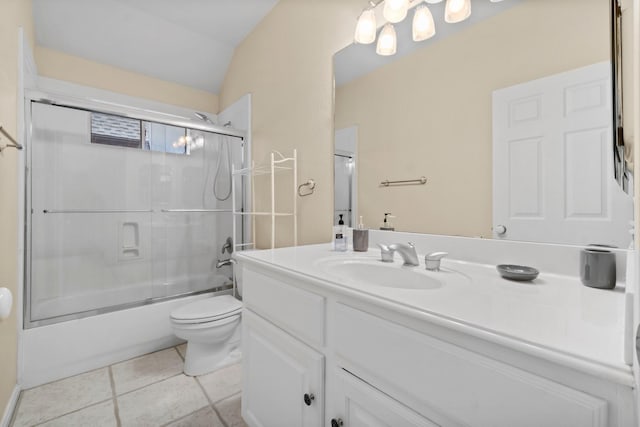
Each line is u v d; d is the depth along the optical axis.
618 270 0.73
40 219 1.80
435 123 1.14
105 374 1.68
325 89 1.64
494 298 0.63
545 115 0.86
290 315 0.91
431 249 1.15
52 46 2.18
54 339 1.63
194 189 2.51
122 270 2.21
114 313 1.84
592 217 0.78
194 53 2.58
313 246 1.47
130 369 1.74
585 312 0.55
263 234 2.19
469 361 0.49
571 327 0.48
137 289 2.25
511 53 0.93
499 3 0.96
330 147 1.61
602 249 0.75
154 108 2.65
